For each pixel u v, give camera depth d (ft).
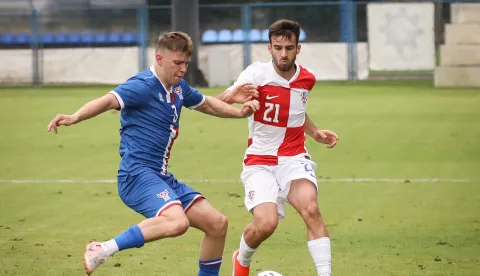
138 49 255.29
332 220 82.99
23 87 253.03
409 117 170.60
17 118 173.37
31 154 127.13
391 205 89.97
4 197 95.55
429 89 235.40
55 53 257.55
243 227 79.92
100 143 138.51
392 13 253.24
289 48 58.39
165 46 54.70
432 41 251.39
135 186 54.75
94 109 53.31
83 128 157.79
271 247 72.23
